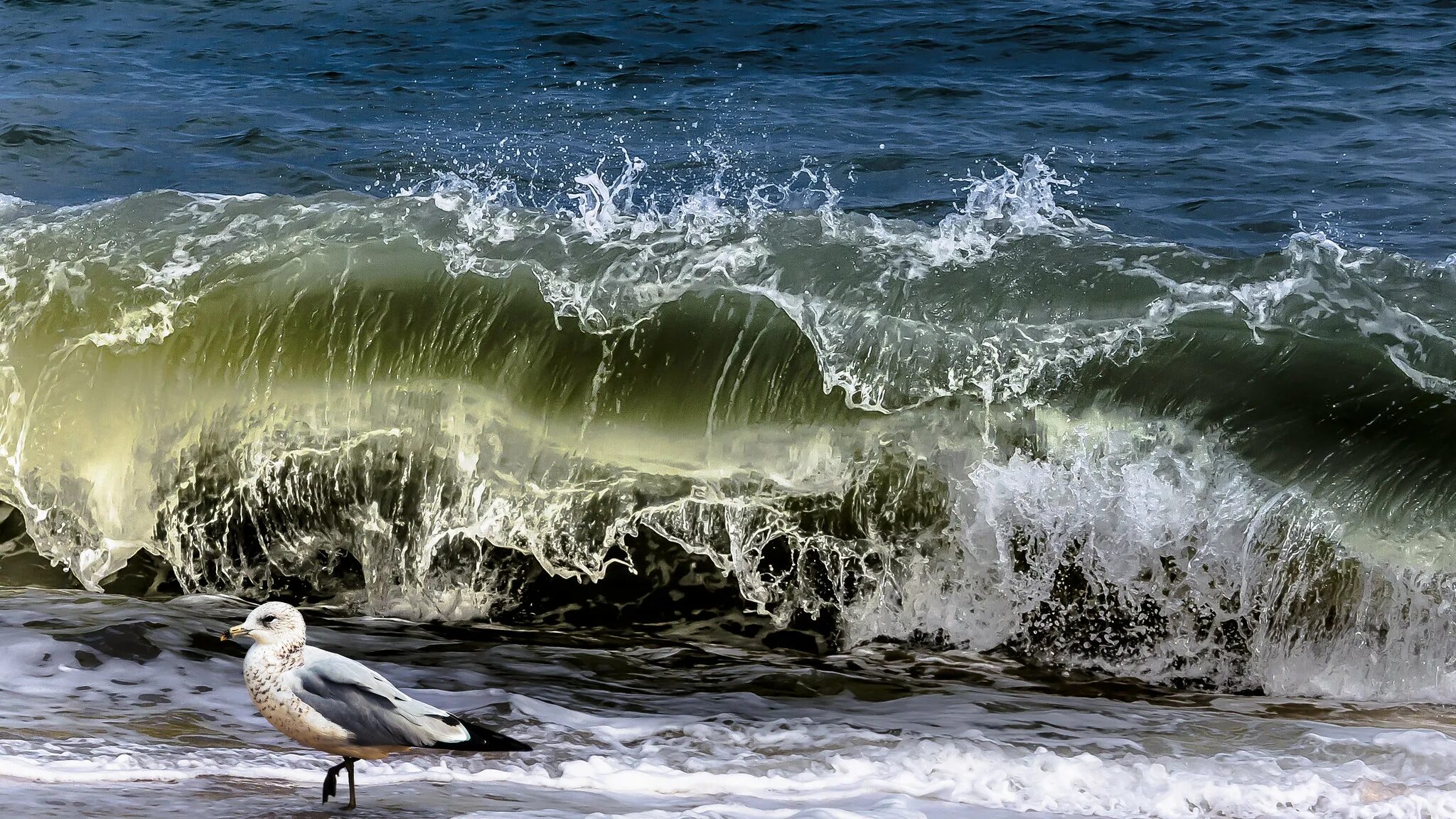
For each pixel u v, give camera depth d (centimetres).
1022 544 2567
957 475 2611
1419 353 2597
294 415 2795
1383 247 4006
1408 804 1745
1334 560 2484
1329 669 2456
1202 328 2658
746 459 2691
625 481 2709
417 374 2798
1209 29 6931
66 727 1755
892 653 2505
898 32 6856
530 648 2414
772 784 1748
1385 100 5694
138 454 2797
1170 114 5512
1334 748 1991
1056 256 2833
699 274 2827
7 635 2152
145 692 1944
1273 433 2559
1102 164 4831
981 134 5178
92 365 2839
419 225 2966
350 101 5553
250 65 6150
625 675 2277
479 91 5731
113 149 4878
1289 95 5775
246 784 1553
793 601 2616
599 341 2784
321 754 1697
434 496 2744
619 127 5206
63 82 5784
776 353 2728
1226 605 2498
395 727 1338
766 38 6731
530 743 1848
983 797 1759
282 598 2684
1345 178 4675
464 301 2838
